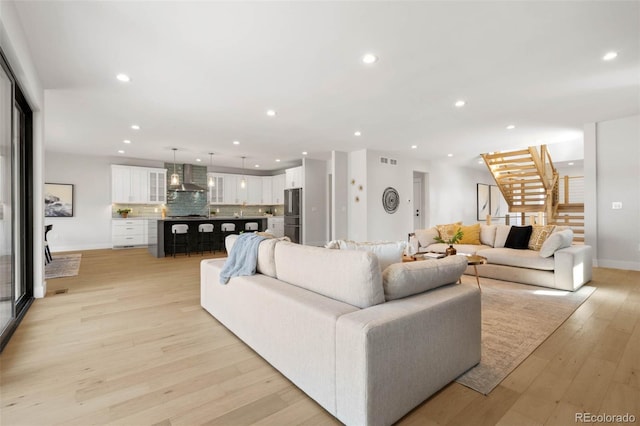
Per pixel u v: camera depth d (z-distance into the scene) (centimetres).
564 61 297
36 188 352
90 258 648
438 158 846
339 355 148
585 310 309
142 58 289
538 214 831
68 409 160
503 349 225
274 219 986
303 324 172
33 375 192
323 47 271
